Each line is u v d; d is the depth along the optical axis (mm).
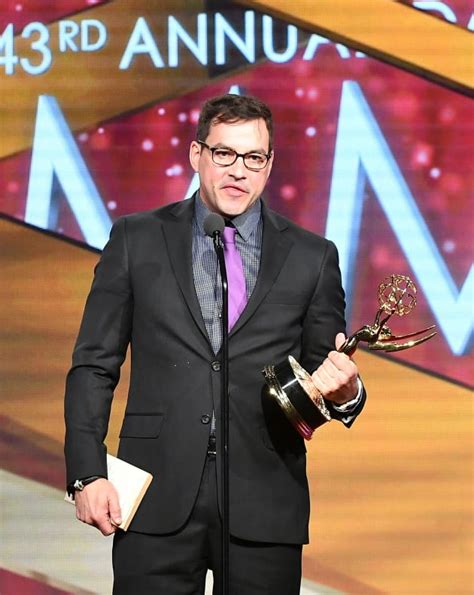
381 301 9250
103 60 15148
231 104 9188
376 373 15070
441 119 15148
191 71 15133
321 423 9016
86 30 15156
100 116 15148
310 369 9492
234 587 9141
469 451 15016
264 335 9312
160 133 15156
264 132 9211
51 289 15102
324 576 14969
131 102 15156
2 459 14984
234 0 15133
